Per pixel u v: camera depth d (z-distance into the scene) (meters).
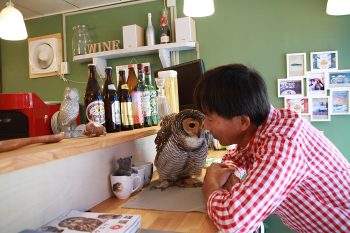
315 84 2.36
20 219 0.65
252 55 2.51
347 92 2.30
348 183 0.83
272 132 0.73
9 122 1.29
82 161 0.85
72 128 0.94
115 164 1.01
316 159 0.79
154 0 2.77
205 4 1.79
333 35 2.31
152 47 2.59
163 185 1.00
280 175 0.65
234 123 0.77
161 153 0.95
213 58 2.60
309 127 0.81
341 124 2.32
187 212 0.80
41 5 2.88
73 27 2.95
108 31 2.92
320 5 2.34
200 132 0.90
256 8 2.49
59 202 0.76
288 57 2.41
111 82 1.08
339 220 0.85
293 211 0.90
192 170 1.00
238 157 0.96
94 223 0.68
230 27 2.56
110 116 1.04
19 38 2.13
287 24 2.42
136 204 0.87
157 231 0.68
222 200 0.68
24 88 3.22
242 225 0.63
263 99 0.76
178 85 1.69
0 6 2.82
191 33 2.56
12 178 0.63
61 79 3.08
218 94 0.74
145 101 1.26
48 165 0.72
